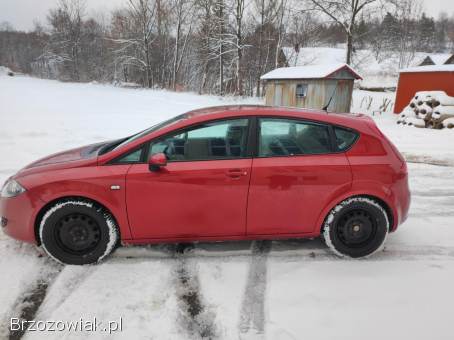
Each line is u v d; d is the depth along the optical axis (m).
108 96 21.20
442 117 10.90
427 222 4.02
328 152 3.02
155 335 2.27
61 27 46.25
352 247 3.15
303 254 3.27
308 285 2.80
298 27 27.27
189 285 2.79
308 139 3.03
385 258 3.21
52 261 3.07
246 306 2.55
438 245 3.47
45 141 8.03
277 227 3.06
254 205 2.97
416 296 2.67
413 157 7.25
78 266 2.99
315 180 2.96
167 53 35.75
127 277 2.87
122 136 8.75
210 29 26.77
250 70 27.11
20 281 2.79
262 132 2.99
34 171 3.01
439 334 2.29
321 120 3.05
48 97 19.17
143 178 2.86
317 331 2.31
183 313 2.47
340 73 13.35
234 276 2.91
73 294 2.65
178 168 2.88
